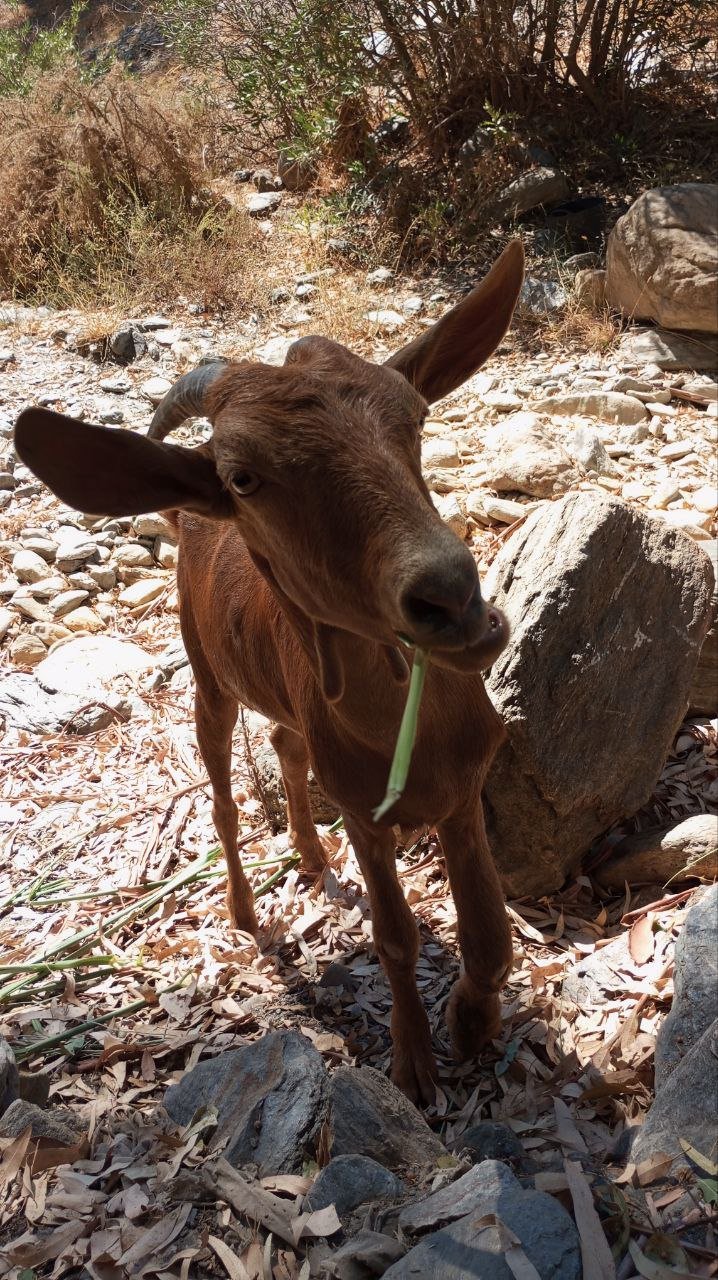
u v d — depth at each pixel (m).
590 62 3.20
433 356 0.94
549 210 3.01
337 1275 0.81
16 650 1.94
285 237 3.22
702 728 1.50
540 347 2.59
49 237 3.28
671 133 3.22
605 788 1.30
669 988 1.13
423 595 0.65
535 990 1.19
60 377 2.71
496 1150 0.96
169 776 1.67
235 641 1.20
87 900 1.46
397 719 0.92
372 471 0.71
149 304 2.97
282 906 1.41
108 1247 0.91
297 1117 0.96
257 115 3.53
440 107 3.23
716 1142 0.83
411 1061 1.09
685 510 1.96
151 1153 1.00
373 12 3.30
